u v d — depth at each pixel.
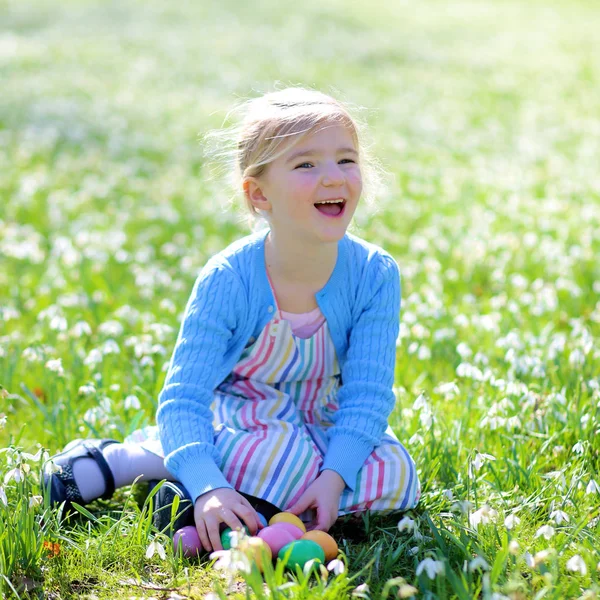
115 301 5.58
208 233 7.41
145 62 18.67
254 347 3.01
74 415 3.68
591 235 7.11
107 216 7.88
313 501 2.80
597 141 12.05
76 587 2.60
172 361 2.99
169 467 2.84
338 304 3.03
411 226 7.69
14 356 4.38
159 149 11.19
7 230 7.11
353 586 2.52
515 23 27.84
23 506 2.70
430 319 5.09
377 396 2.99
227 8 28.78
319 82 16.56
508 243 6.82
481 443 3.54
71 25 24.42
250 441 2.87
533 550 2.68
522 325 5.13
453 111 14.40
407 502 2.92
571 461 3.32
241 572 2.38
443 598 2.33
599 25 27.23
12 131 11.66
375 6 31.44
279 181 2.84
